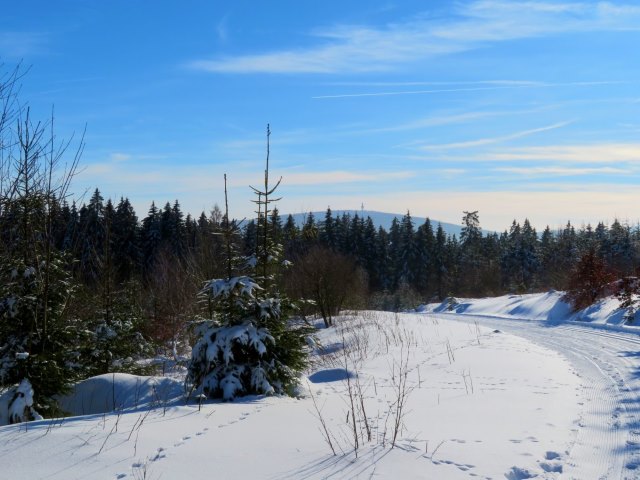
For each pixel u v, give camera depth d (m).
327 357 16.81
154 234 51.56
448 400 8.66
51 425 6.46
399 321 27.73
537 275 68.06
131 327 14.81
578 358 13.66
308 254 32.81
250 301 9.16
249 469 5.03
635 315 20.17
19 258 9.87
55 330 10.05
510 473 5.08
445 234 81.19
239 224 9.58
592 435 6.60
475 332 22.00
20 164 9.05
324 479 4.80
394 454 5.52
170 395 8.94
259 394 8.63
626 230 72.62
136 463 5.13
